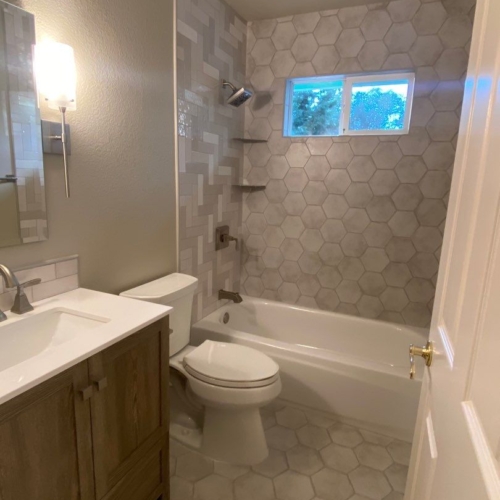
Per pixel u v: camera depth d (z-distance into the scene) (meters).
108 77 1.48
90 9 1.37
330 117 2.54
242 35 2.47
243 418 1.71
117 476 1.15
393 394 1.86
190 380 1.68
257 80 2.55
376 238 2.43
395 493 1.57
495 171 0.51
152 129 1.77
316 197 2.54
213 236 2.43
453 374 0.64
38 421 0.86
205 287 2.41
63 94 1.20
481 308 0.51
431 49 2.11
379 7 2.18
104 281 1.59
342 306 2.60
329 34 2.31
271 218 2.70
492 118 0.56
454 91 2.10
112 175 1.57
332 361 1.96
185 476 1.64
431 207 2.26
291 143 2.53
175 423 1.96
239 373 1.63
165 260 1.98
